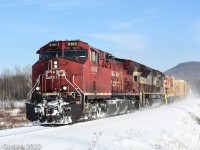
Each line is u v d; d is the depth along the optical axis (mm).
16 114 37031
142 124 21453
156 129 20016
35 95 20703
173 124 24547
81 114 19906
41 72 20828
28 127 18750
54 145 11938
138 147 13734
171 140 17359
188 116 34062
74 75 20375
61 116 19156
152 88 44562
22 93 94188
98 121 21344
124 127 18828
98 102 23984
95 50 22719
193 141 19906
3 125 23797
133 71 34969
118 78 29516
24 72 101938
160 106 49531
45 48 21562
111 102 26188
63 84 20359
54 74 20500
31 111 19562
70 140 13242
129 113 31656
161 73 51781
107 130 16906
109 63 26750
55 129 16781
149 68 42375
